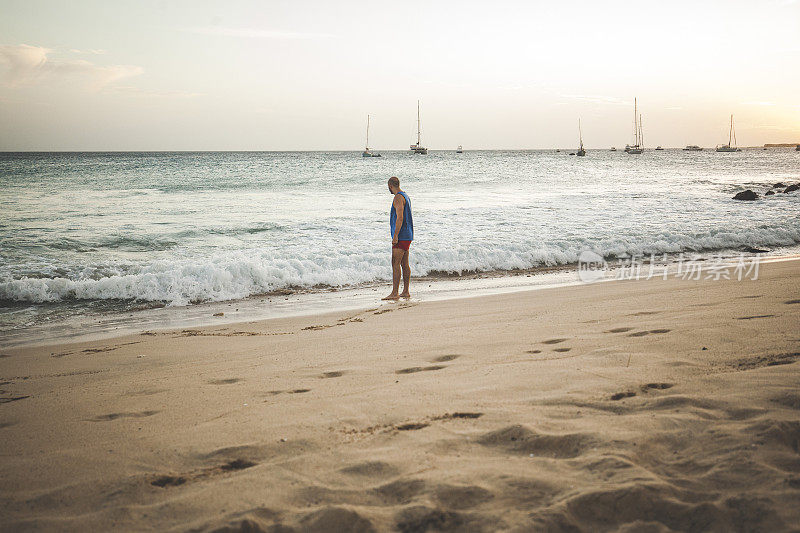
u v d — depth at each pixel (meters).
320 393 3.30
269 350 4.99
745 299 5.75
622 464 1.92
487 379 3.32
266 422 2.76
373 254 11.16
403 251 8.37
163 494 2.00
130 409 3.23
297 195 25.66
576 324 5.10
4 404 3.55
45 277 9.55
